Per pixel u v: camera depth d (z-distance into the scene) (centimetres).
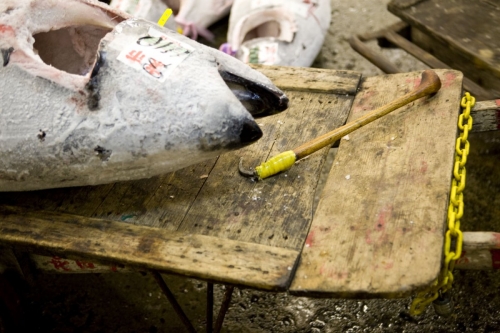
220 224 129
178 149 125
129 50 127
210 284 140
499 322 173
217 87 123
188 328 147
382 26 308
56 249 128
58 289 200
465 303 179
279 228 126
